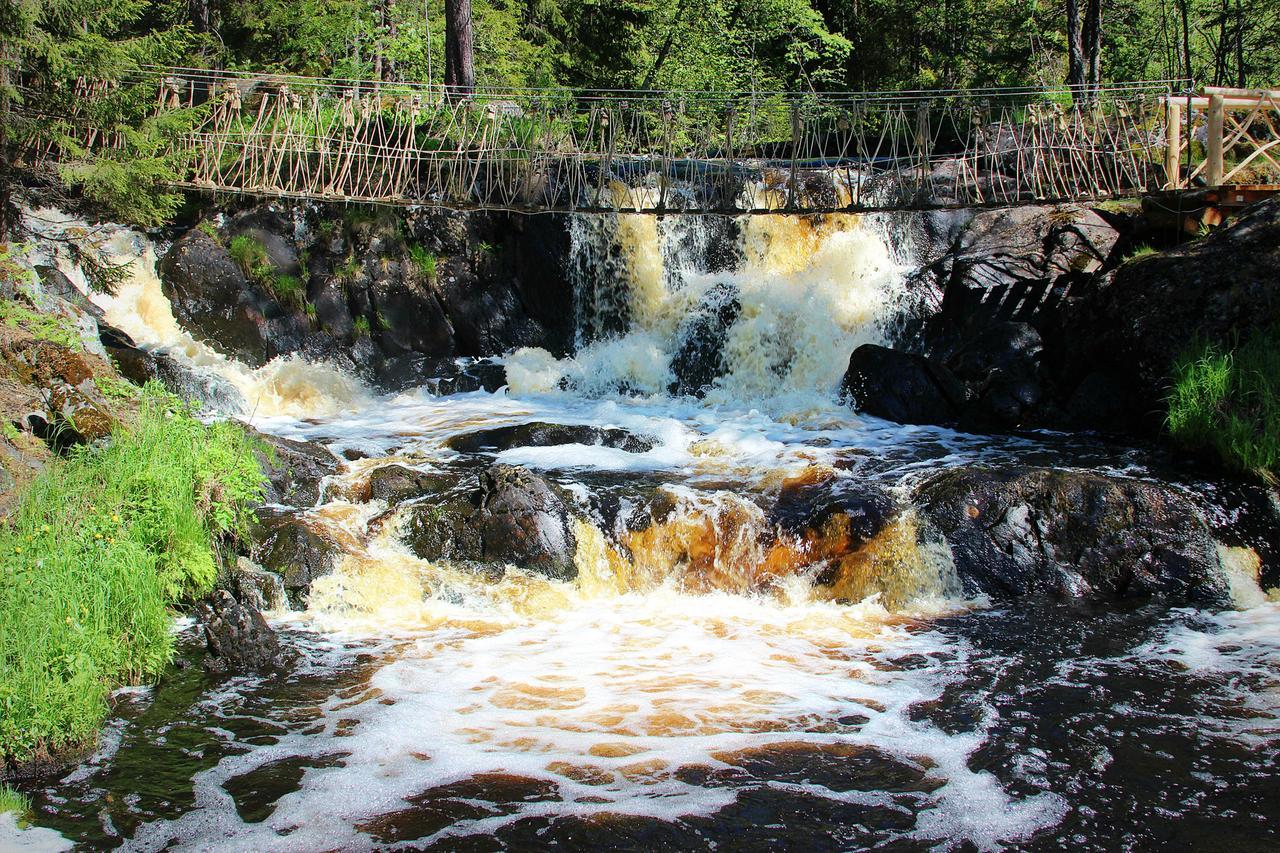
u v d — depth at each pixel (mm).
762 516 11242
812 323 17562
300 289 18312
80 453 9914
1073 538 10898
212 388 15969
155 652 8570
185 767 7219
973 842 6383
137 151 15625
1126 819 6617
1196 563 10734
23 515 8672
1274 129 18719
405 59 28453
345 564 10367
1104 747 7535
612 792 6910
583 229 19125
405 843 6344
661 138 25031
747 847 6309
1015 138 17781
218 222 18219
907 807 6766
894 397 15664
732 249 19406
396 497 11594
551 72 32188
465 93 21234
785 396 16891
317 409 16828
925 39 35844
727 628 9969
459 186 17734
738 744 7570
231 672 8773
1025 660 9109
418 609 10250
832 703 8258
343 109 18484
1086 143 17984
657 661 9133
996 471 11375
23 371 10758
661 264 19312
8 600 7516
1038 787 7008
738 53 32594
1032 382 15289
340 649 9320
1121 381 14766
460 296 18969
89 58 14648
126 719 7918
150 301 17328
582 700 8297
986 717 8008
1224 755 7398
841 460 13234
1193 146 18188
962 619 10133
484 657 9172
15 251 14234
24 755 7168
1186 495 11359
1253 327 13523
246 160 18516
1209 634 9695
